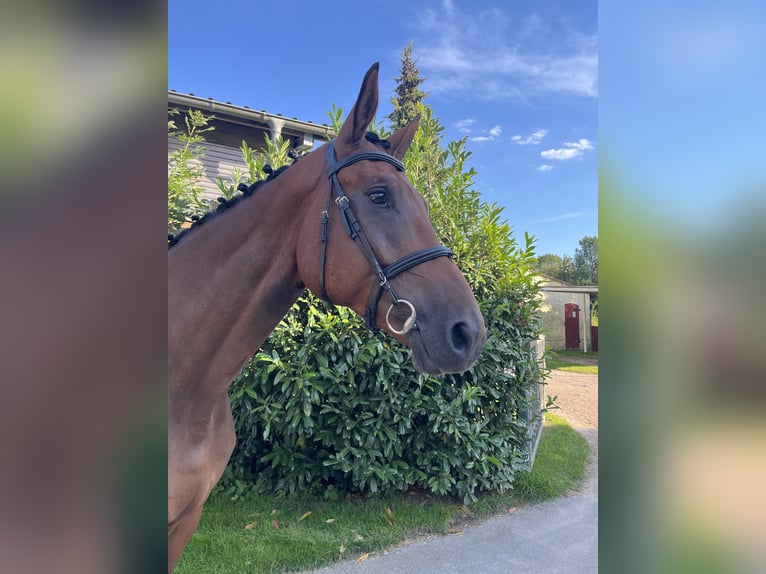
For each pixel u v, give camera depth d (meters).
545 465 4.49
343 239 1.35
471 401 3.46
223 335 1.43
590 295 17.38
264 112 6.16
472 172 3.97
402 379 3.42
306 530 3.08
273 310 1.47
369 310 1.34
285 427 3.46
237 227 1.46
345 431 3.35
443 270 1.30
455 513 3.41
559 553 2.85
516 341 3.80
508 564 2.72
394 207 1.36
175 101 5.53
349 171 1.38
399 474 3.41
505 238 3.83
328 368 3.29
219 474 1.58
